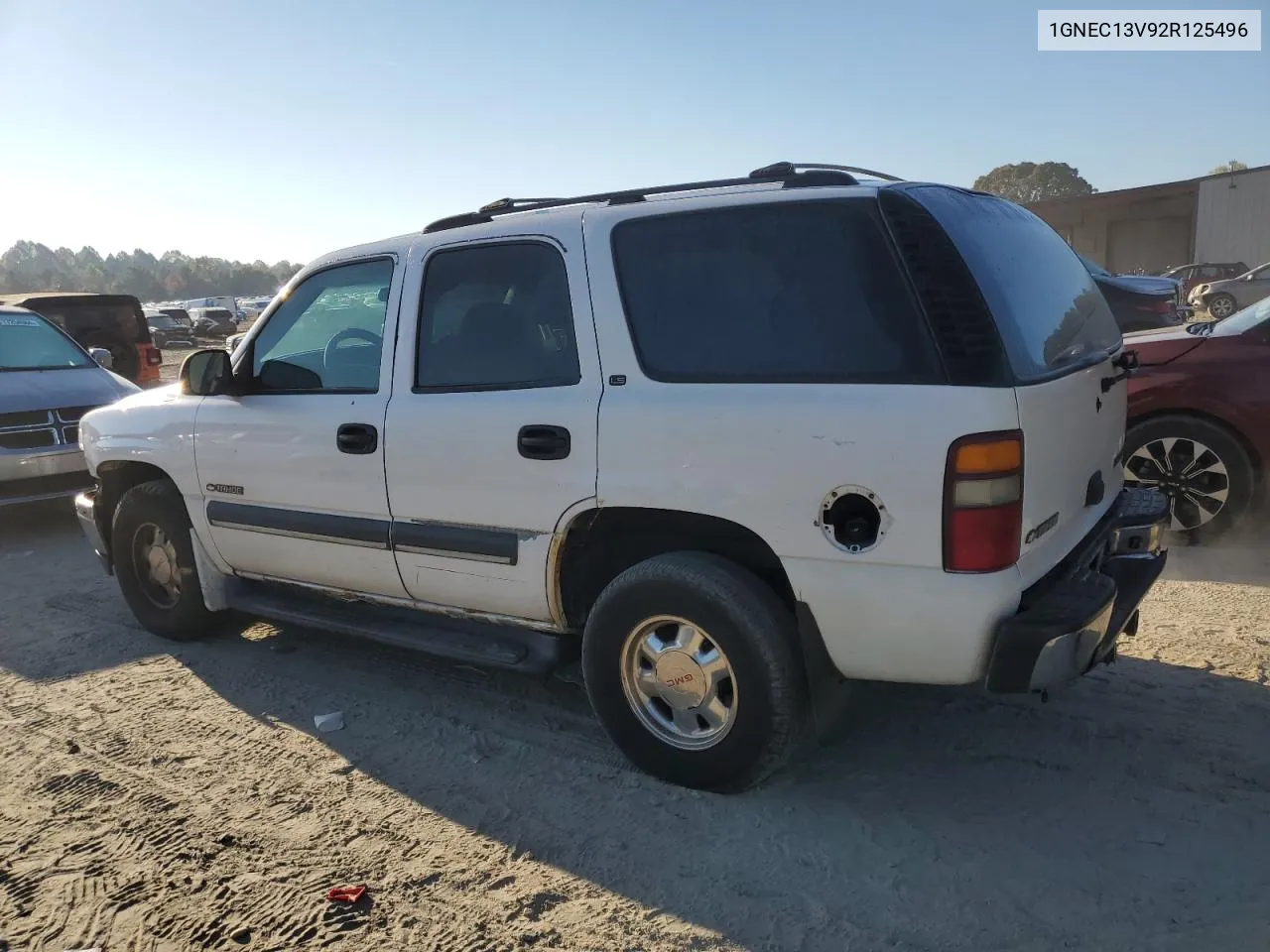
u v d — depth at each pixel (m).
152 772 3.69
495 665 3.74
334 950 2.66
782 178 3.30
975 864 2.88
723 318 3.10
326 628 4.28
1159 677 4.01
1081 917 2.62
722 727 3.19
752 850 3.00
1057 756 3.46
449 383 3.67
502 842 3.12
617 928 2.69
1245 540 5.68
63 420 7.43
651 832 3.13
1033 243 3.51
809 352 2.94
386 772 3.61
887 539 2.79
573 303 3.35
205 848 3.16
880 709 3.88
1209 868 2.80
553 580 3.46
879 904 2.72
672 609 3.19
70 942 2.74
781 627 3.07
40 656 4.94
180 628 4.97
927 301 2.78
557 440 3.32
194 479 4.57
